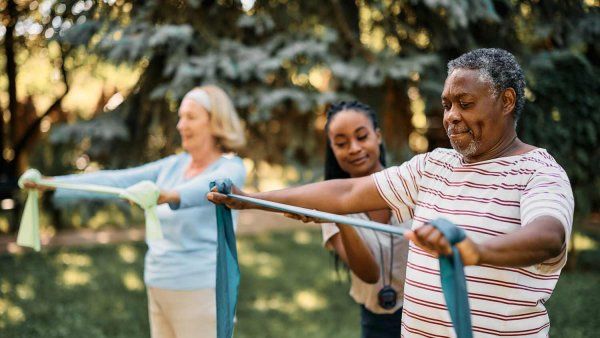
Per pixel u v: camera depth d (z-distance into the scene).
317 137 5.50
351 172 2.33
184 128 2.71
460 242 1.18
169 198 2.36
